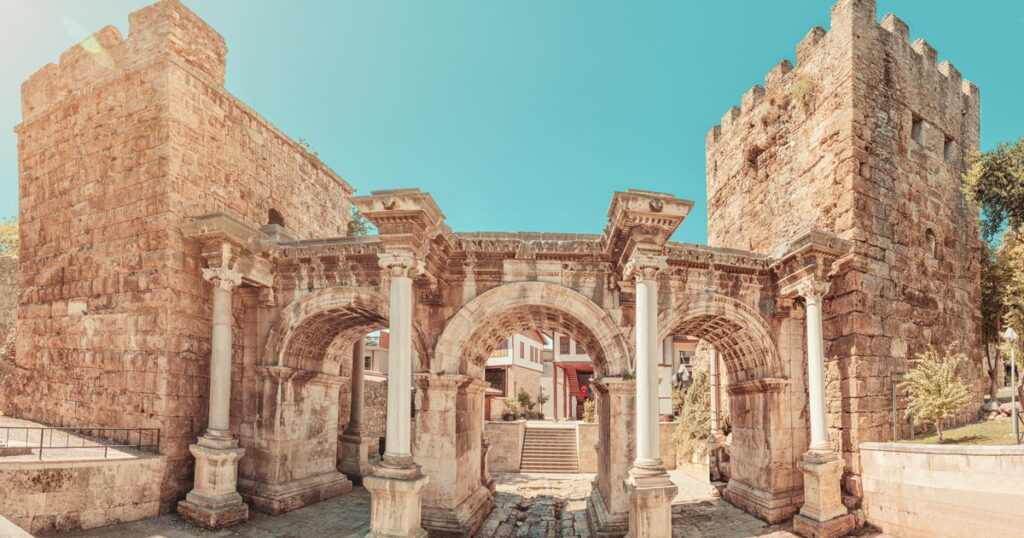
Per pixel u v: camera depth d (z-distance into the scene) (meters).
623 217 12.14
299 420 16.55
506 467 26.22
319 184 23.42
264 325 15.88
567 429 30.19
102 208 16.09
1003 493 10.80
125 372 14.89
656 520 11.16
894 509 12.89
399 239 11.97
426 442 14.23
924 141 17.67
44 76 18.23
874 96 16.27
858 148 15.63
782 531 13.92
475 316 14.84
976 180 17.25
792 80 18.55
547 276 15.02
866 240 15.20
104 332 15.41
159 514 13.73
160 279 14.77
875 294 15.01
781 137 19.00
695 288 15.28
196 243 15.62
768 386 15.48
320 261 15.61
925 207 17.14
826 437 13.64
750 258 15.49
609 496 14.05
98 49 17.19
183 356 14.83
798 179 17.86
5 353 20.50
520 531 15.02
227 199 17.38
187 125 15.98
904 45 17.56
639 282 12.05
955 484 11.63
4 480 11.20
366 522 14.48
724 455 19.86
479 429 17.31
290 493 15.58
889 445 13.14
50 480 11.84
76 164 16.88
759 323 15.40
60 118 17.47
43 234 17.38
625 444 14.01
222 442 13.88
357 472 20.11
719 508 16.70
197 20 16.95
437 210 12.48
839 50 16.52
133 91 16.08
